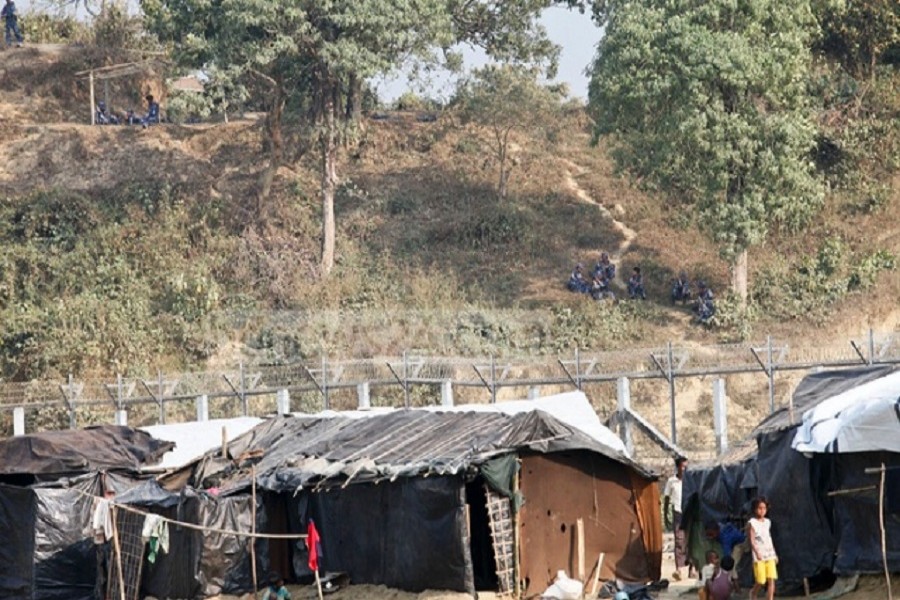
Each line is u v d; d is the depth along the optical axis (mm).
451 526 55656
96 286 120375
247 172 137375
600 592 56094
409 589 57469
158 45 159625
